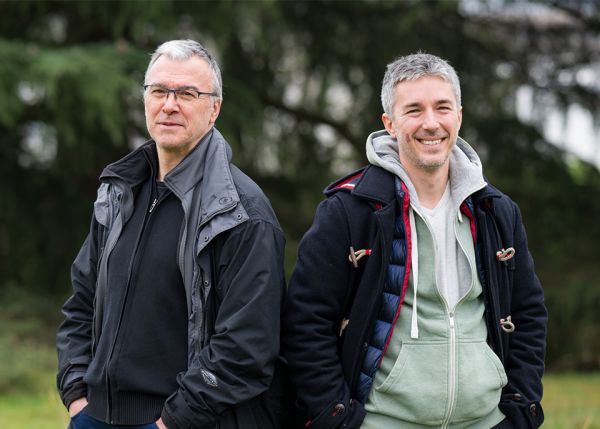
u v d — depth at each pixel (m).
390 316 4.13
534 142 16.69
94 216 4.50
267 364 4.05
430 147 4.10
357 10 16.38
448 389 4.07
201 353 4.02
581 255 16.88
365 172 4.29
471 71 16.94
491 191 4.26
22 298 15.38
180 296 4.14
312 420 4.12
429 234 4.14
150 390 4.08
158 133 4.20
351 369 4.16
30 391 11.00
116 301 4.18
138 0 13.51
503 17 16.58
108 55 13.55
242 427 4.12
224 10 13.70
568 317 15.79
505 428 4.30
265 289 4.02
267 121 17.80
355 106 17.81
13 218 16.12
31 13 15.66
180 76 4.19
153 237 4.20
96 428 4.22
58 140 14.79
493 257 4.23
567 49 16.94
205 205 4.10
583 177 17.31
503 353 4.30
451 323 4.12
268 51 15.54
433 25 16.59
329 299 4.18
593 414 8.60
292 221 17.81
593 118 16.75
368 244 4.16
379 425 4.12
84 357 4.41
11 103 12.80
